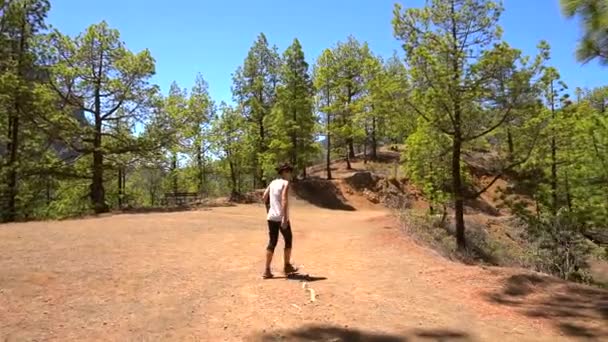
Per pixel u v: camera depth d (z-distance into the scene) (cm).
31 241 1013
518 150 1614
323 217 2331
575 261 1644
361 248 1091
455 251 1416
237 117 3581
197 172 3788
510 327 526
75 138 2528
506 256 1723
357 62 3903
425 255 1003
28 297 585
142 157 2753
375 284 719
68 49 2480
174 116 2681
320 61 3697
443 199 1681
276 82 3762
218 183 4416
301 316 552
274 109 3497
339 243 1188
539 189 1609
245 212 2359
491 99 1520
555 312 579
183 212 2209
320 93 3738
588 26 594
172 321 530
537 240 1762
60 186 2983
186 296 628
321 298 627
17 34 2503
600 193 1436
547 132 1545
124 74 2534
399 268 845
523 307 602
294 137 3444
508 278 737
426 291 680
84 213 2419
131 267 784
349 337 488
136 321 526
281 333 496
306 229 1576
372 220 1934
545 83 1474
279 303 600
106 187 3919
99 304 580
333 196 3453
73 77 2425
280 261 912
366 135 4203
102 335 481
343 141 4169
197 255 940
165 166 2900
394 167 4003
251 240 1209
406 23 1539
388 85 1653
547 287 698
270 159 3347
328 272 809
